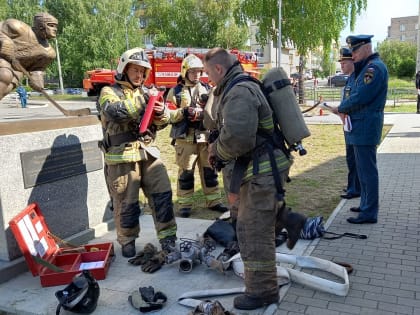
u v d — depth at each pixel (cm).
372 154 480
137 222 425
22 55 443
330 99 2619
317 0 2208
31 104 2073
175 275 375
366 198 490
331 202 602
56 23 459
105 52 5291
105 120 402
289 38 2400
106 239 473
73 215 456
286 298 327
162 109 391
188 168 550
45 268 379
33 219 392
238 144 278
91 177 480
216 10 4075
